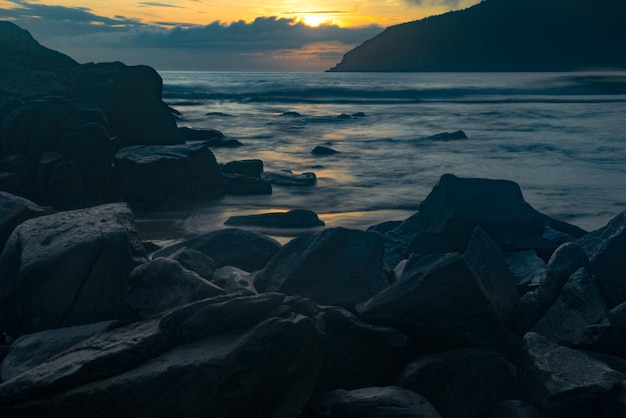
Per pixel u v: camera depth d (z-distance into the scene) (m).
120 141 17.70
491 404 4.74
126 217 6.63
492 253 6.38
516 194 9.03
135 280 5.59
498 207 8.77
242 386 4.10
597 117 46.69
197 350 4.23
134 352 4.19
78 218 6.48
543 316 5.66
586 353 5.03
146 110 19.94
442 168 21.02
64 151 14.50
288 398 4.30
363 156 24.56
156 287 5.50
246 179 16.34
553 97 79.00
